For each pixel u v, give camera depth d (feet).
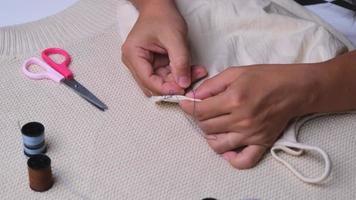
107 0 3.61
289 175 2.68
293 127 2.81
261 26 3.16
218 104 2.68
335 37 3.24
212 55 3.03
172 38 2.91
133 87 3.04
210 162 2.71
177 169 2.67
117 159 2.68
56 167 2.62
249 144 2.71
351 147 2.81
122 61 3.12
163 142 2.78
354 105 2.91
